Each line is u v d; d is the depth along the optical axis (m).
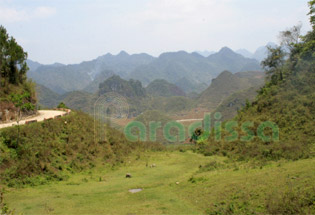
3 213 10.70
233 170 18.36
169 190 16.25
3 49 33.72
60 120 28.39
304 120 27.06
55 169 20.50
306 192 10.64
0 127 23.09
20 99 26.12
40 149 21.27
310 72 36.53
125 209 12.93
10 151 19.17
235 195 12.63
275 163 18.58
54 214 12.36
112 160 26.94
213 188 14.62
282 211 9.94
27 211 12.72
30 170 18.55
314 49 39.75
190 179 17.84
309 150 20.02
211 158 29.28
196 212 11.98
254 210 10.65
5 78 33.00
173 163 26.97
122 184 18.48
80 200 14.67
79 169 22.39
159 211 12.42
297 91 34.12
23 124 23.48
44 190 16.47
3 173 17.08
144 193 15.78
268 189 12.19
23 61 37.00
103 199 14.88
